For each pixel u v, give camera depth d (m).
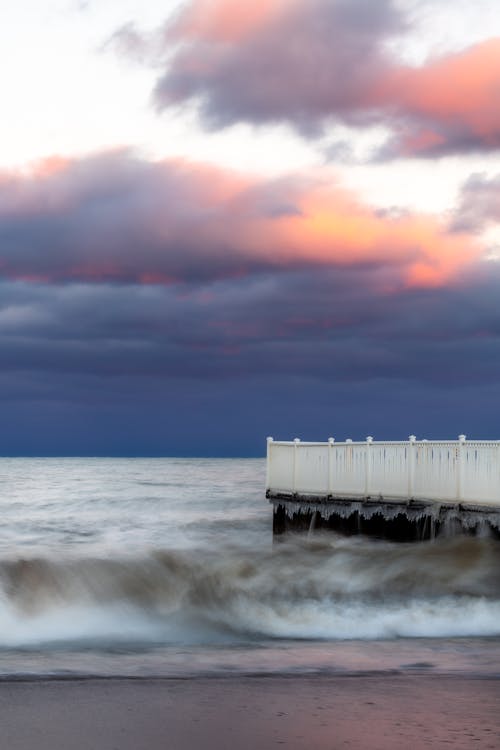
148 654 12.25
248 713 8.49
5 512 38.75
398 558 21.11
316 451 27.16
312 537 26.72
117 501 45.59
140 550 22.12
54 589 16.69
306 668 11.11
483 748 7.23
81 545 24.64
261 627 14.74
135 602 16.23
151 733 7.75
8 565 17.81
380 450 24.38
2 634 13.80
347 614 15.59
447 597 16.97
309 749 7.24
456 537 21.33
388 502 23.86
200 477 86.06
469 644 13.27
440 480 22.11
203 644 13.28
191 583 17.59
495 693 9.45
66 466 141.00
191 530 30.44
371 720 8.20
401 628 14.80
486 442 20.56
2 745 7.33
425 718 8.28
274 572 19.16
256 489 61.34
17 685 9.82
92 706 8.78
